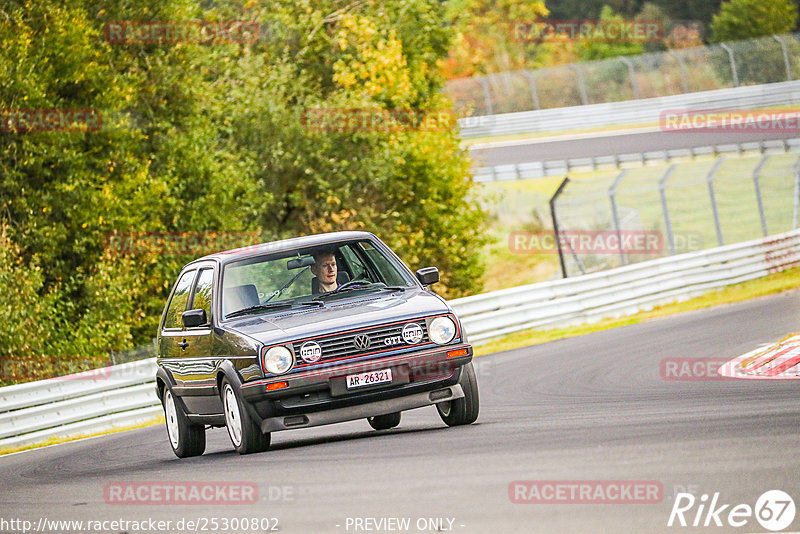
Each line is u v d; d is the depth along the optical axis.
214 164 92.31
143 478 29.08
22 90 78.25
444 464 24.08
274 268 33.50
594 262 144.75
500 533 17.52
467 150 125.50
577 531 17.19
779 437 23.42
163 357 36.31
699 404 30.81
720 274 87.56
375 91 111.06
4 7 80.81
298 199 106.50
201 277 34.69
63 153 80.69
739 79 194.12
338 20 116.38
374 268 34.75
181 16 91.62
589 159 164.00
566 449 24.30
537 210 161.75
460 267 121.94
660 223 144.75
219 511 22.42
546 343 64.94
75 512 25.09
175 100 93.56
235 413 30.42
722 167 155.62
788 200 142.00
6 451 51.78
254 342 29.59
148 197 84.56
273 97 102.44
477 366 55.09
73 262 84.56
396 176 113.50
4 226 78.62
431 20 126.81
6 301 73.75
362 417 29.50
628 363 47.16
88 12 88.00
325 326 29.70
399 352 29.77
